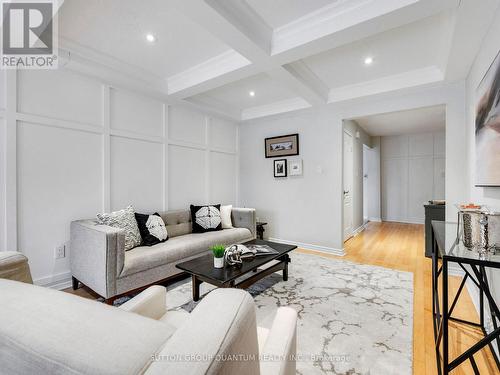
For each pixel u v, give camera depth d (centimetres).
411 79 282
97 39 219
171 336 45
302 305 204
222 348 40
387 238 467
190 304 205
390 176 680
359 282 252
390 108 322
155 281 230
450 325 175
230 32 187
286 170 419
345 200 438
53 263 235
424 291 231
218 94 360
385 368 136
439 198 616
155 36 216
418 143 641
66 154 244
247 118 437
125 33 211
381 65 266
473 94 226
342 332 168
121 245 201
